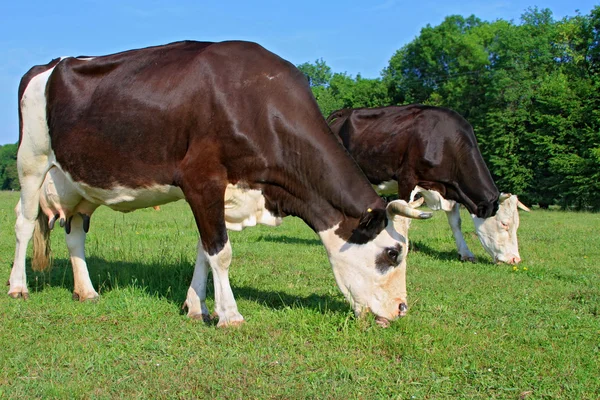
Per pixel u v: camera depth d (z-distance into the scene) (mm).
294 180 5168
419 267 8352
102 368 4160
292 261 8648
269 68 5184
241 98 5039
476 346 4617
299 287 6781
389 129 9430
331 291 6551
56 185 6113
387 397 3699
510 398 3732
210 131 5020
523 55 35562
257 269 7965
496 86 33125
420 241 11352
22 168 6258
